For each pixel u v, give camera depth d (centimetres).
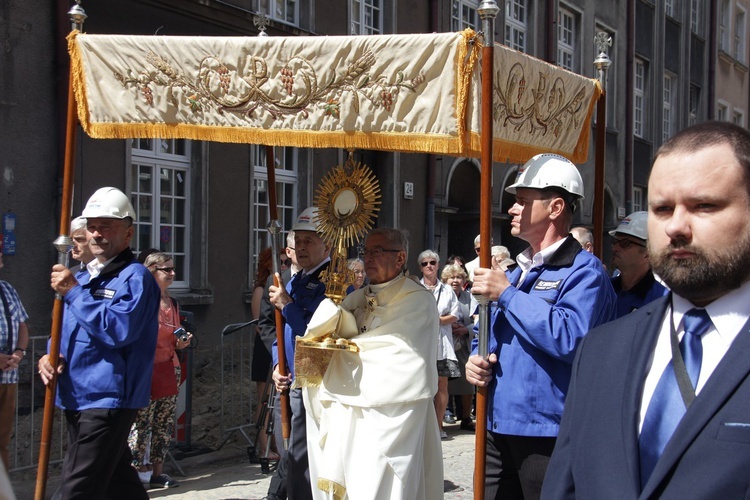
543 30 1658
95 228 433
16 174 801
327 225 404
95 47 401
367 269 407
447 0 1402
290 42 364
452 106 333
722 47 2623
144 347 430
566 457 196
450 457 704
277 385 473
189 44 384
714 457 157
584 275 326
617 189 1903
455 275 816
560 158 352
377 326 396
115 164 891
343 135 358
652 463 171
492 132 339
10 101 795
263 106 373
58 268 415
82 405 415
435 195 1370
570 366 325
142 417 577
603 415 183
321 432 399
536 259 346
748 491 153
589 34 1808
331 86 359
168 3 927
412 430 385
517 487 350
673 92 2267
